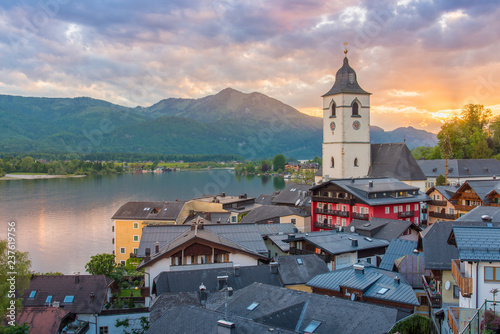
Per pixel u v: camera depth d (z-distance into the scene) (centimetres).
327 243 8419
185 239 7788
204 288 6266
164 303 6038
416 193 12044
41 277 7612
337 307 4778
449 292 5053
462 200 10338
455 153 19775
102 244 13675
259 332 4181
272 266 6994
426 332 4538
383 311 4569
